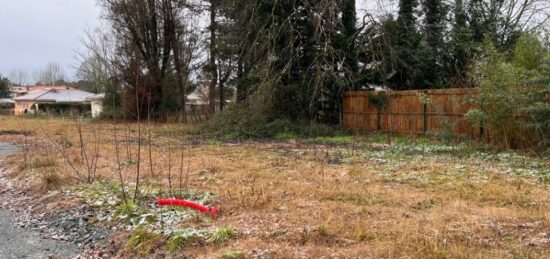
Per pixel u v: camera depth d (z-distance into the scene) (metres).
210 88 26.14
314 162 9.72
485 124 11.05
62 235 5.21
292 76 17.39
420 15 18.88
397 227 4.58
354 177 7.73
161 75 27.11
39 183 7.71
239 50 18.22
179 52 27.28
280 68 17.16
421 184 7.05
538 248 4.02
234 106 17.92
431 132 13.04
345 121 18.31
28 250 4.74
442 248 3.96
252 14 16.59
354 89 17.89
